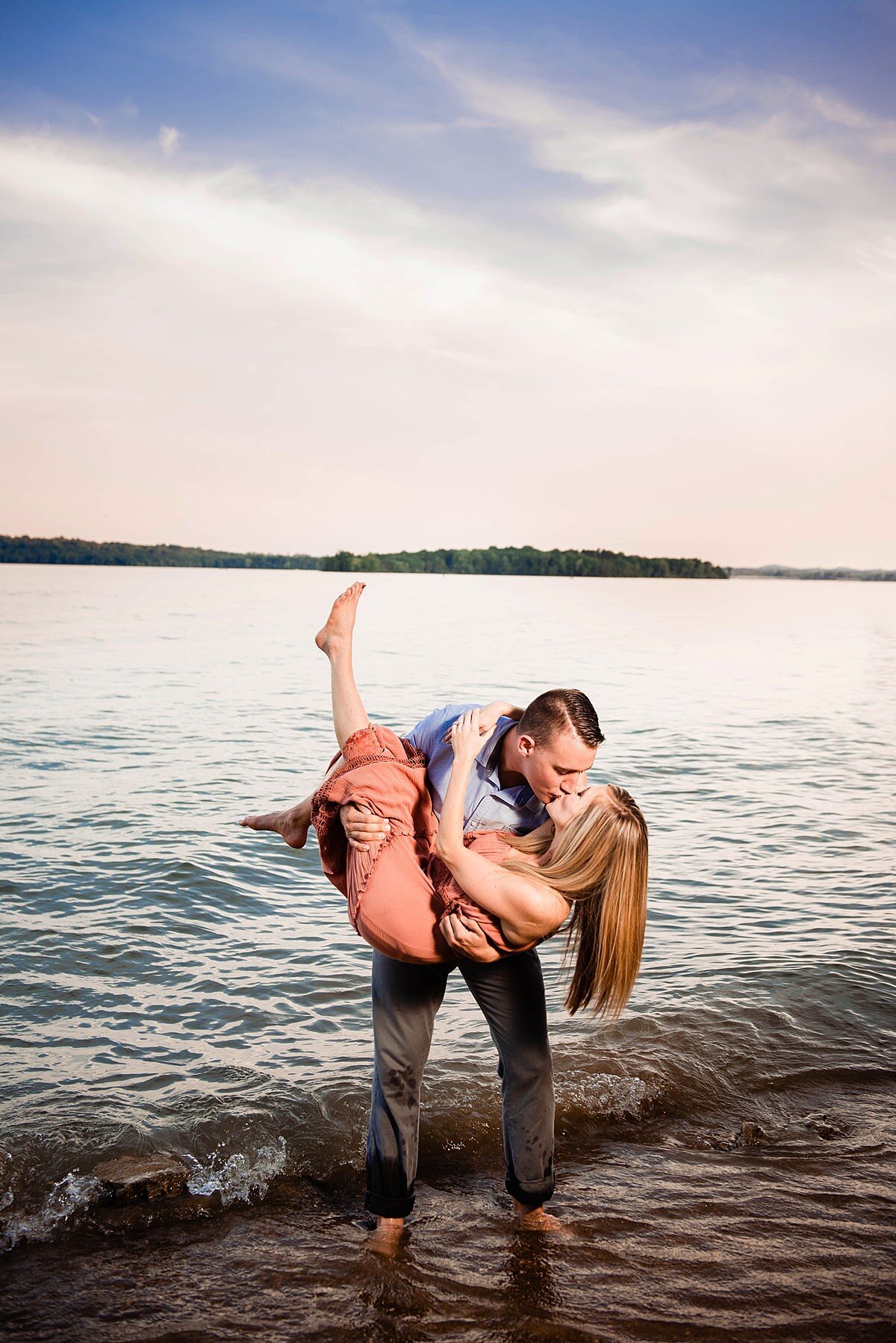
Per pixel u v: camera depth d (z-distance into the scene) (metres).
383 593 104.44
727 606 89.25
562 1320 2.61
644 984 5.06
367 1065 4.12
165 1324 2.56
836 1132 3.70
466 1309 2.65
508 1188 3.09
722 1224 3.08
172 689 19.72
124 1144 3.43
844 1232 3.05
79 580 130.00
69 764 11.27
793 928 6.00
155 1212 3.12
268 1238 3.00
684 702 19.53
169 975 5.16
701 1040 4.39
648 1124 3.76
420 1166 3.48
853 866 7.46
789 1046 4.36
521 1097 3.00
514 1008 2.95
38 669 23.33
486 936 2.69
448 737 2.91
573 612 67.00
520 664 27.70
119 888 6.61
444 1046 4.37
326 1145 3.53
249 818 3.35
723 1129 3.73
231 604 68.00
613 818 2.75
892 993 4.96
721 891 6.80
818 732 15.34
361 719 3.04
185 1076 3.99
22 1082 3.89
